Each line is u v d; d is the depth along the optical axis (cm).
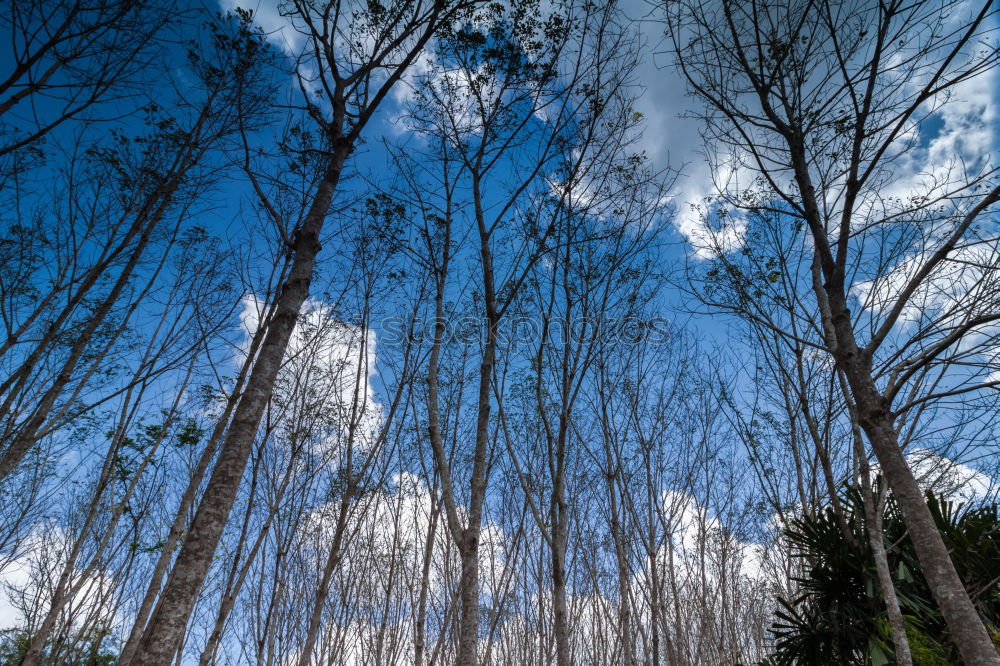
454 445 1291
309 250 610
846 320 470
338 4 744
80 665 1334
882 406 431
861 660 681
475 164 927
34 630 1374
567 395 957
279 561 1240
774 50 536
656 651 1066
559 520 874
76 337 938
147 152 946
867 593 679
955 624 368
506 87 955
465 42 922
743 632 1598
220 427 967
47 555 1408
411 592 1435
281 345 546
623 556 1036
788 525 848
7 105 550
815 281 583
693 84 557
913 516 400
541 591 1452
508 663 1532
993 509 667
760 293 770
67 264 875
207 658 983
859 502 726
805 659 698
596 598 1507
